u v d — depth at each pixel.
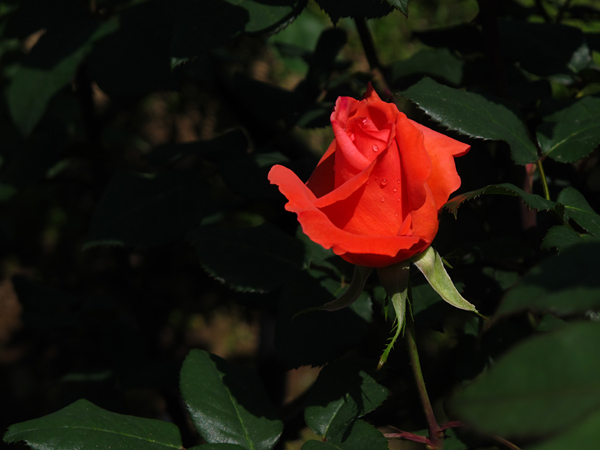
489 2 0.61
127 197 0.64
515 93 0.64
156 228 0.64
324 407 0.55
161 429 0.55
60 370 1.53
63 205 1.42
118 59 0.66
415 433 0.55
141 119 1.47
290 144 0.79
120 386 0.71
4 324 1.72
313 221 0.49
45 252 1.67
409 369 0.64
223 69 0.84
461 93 0.57
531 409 0.35
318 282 0.58
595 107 0.58
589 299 0.40
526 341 0.38
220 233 0.60
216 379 0.56
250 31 0.57
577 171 0.65
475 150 0.62
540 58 0.64
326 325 0.57
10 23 0.69
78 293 1.52
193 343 1.55
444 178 0.50
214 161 0.67
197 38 0.57
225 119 1.37
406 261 0.50
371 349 0.63
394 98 0.65
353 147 0.49
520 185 0.61
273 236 0.60
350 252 0.49
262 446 0.54
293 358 0.57
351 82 0.73
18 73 0.67
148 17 0.67
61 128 0.85
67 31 0.68
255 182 0.64
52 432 0.54
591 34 0.66
